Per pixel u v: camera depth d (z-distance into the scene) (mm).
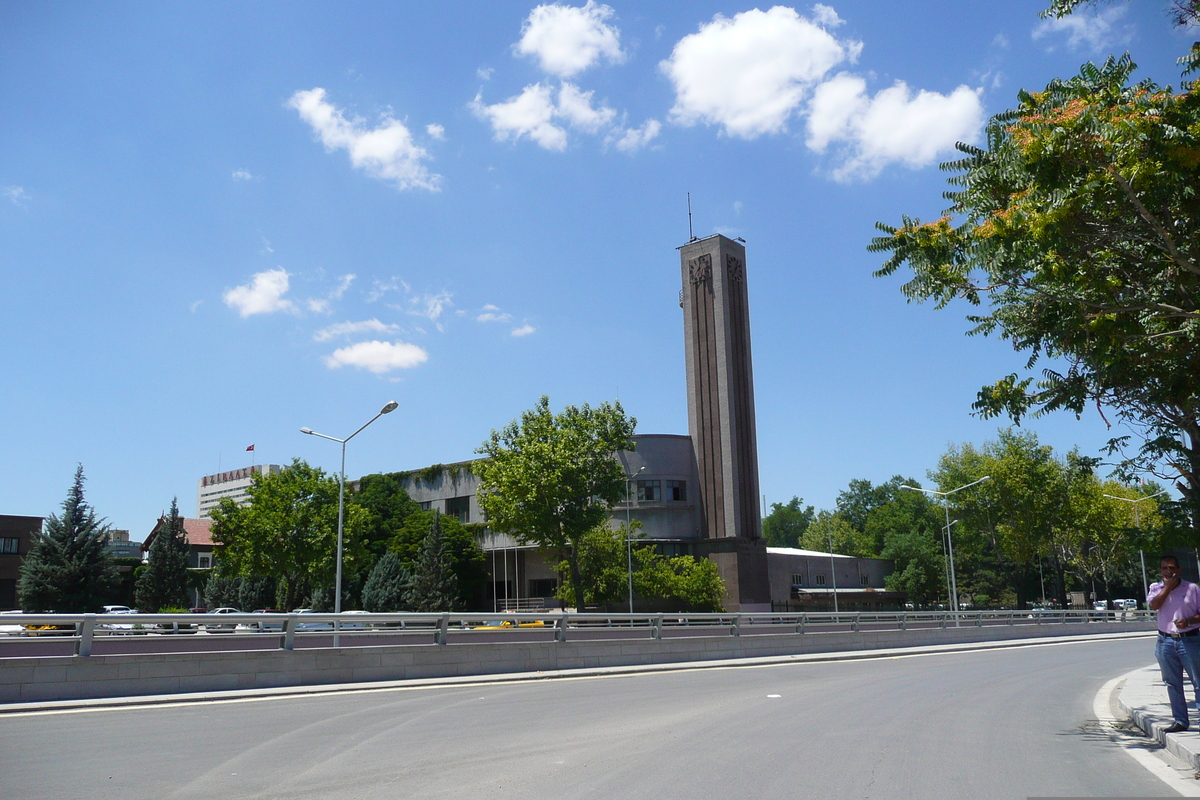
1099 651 33281
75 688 15062
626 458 70250
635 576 62562
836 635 31688
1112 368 12000
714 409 70500
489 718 13266
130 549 125625
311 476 63312
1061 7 10133
